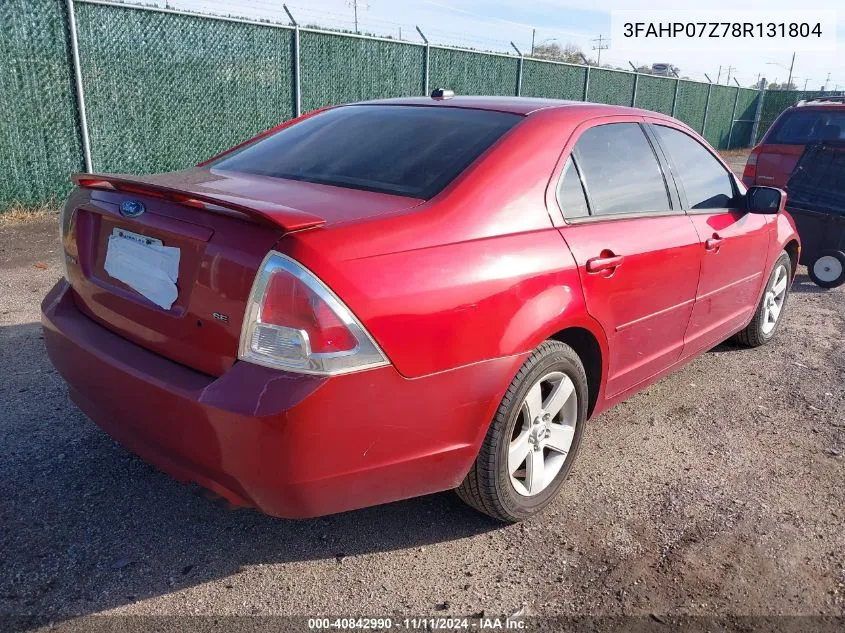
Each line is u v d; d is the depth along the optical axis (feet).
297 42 33.27
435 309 7.46
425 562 8.61
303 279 6.69
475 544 8.99
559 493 10.25
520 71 47.93
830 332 18.58
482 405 8.06
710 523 9.66
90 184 8.77
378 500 7.78
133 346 8.07
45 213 26.25
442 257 7.71
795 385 14.76
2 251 21.47
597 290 9.52
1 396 12.02
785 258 16.67
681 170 12.30
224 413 6.75
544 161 9.37
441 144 9.41
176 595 7.81
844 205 22.17
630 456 11.46
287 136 11.07
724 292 13.41
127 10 27.30
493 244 8.27
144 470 10.11
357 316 6.90
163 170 29.91
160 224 7.70
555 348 8.96
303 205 7.88
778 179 26.73
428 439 7.75
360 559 8.60
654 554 8.93
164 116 29.37
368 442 7.25
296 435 6.72
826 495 10.52
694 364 15.78
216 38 30.37
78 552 8.38
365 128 10.41
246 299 6.86
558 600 8.05
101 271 8.61
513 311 8.23
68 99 26.32
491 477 8.57
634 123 11.49
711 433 12.41
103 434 10.98
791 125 26.94
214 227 7.25
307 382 6.70
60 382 12.69
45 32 25.23
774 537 9.39
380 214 7.73
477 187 8.55
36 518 8.92
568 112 10.36
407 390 7.37
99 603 7.61
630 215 10.62
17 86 24.94
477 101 10.84
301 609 7.72
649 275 10.56
